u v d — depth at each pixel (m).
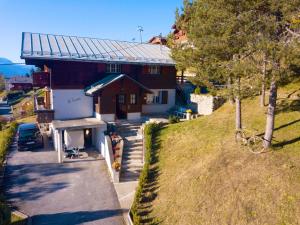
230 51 14.02
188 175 17.02
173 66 33.41
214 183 14.99
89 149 27.27
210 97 28.34
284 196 12.31
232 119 23.06
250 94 14.44
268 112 15.61
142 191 17.97
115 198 18.56
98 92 27.36
